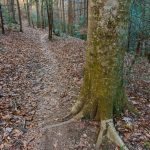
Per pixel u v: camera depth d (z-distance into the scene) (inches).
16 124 225.9
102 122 205.0
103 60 196.2
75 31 1075.9
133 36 478.9
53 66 458.0
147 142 197.5
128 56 526.9
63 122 217.5
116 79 204.7
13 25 1095.6
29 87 329.7
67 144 197.6
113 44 192.4
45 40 871.1
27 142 202.2
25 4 1651.1
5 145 196.7
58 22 1330.0
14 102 270.8
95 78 204.1
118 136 194.4
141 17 446.3
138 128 211.5
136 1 428.8
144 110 251.3
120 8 185.0
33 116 245.1
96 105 210.2
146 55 589.3
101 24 188.5
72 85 334.0
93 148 193.0
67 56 560.7
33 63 472.1
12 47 604.7
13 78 356.2
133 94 298.8
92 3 189.0
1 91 295.3
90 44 199.9
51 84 344.5
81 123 212.8
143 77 409.1
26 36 901.8
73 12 1159.0
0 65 406.3
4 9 1113.4
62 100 277.6
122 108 221.9
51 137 204.7
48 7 859.4
